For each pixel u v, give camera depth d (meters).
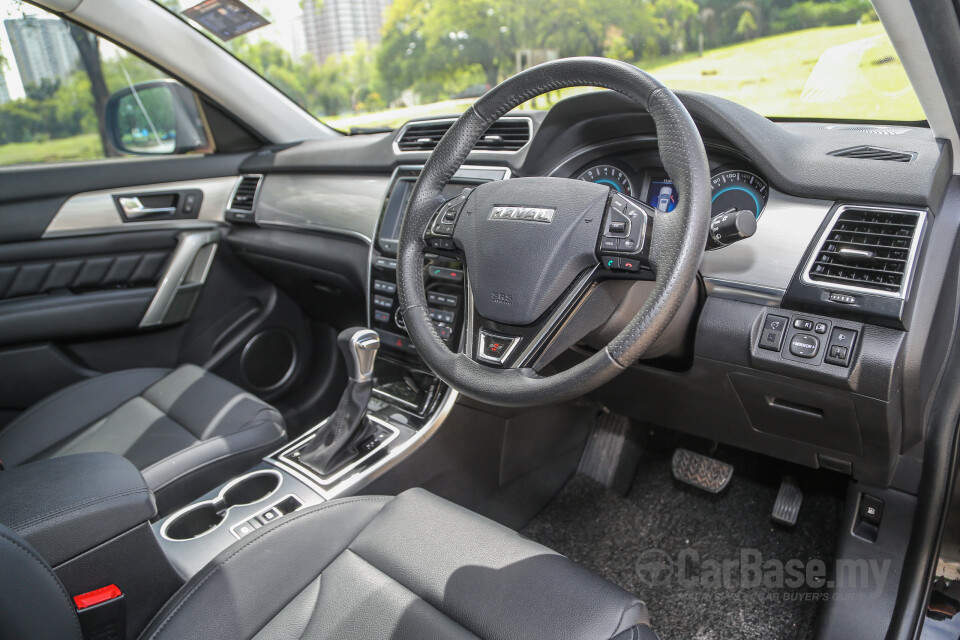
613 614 0.81
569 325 0.96
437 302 1.44
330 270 1.88
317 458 1.36
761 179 1.21
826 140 1.19
